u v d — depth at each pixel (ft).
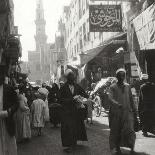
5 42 38.68
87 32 108.37
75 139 29.37
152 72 37.29
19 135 33.91
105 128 42.37
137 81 49.08
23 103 33.96
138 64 52.75
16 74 70.44
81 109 30.50
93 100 58.03
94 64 74.33
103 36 85.56
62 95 30.19
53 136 38.22
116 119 26.53
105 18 57.77
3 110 19.86
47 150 29.71
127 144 26.43
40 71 363.97
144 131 34.78
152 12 45.98
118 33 69.15
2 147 19.20
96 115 56.70
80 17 121.60
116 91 26.91
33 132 42.16
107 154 26.84
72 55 144.87
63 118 29.43
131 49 57.06
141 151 27.40
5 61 41.73
